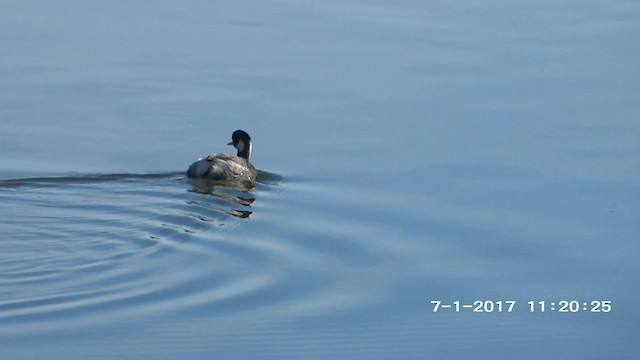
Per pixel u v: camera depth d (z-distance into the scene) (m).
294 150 20.33
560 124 21.27
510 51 24.88
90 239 16.39
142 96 22.38
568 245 16.75
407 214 17.73
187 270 15.57
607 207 18.05
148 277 15.29
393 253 16.39
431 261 16.20
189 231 16.83
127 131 20.86
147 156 19.89
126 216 17.30
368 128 21.14
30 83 22.81
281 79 23.25
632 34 26.00
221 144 20.52
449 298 15.15
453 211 17.86
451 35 25.81
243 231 16.89
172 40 25.27
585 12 27.62
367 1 28.38
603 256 16.44
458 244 16.75
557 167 19.53
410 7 27.91
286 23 26.47
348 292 15.18
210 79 23.25
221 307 14.60
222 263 15.82
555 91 22.77
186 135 20.83
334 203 18.11
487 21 26.86
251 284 15.23
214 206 17.77
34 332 13.77
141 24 26.28
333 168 19.58
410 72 23.66
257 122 21.41
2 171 19.03
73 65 23.77
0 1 27.67
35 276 15.13
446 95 22.55
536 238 16.97
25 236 16.44
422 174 19.30
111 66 23.77
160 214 17.47
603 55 24.67
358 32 25.91
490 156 19.97
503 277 15.81
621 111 21.81
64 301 14.55
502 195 18.47
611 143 20.47
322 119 21.52
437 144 20.48
